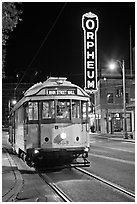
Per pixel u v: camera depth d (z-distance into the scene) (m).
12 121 25.27
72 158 15.13
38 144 14.00
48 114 14.12
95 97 60.41
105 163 16.81
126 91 57.03
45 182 11.53
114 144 32.53
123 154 21.89
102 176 12.62
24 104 15.23
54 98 14.14
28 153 14.78
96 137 46.81
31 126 14.25
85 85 47.53
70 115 14.21
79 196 9.07
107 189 10.07
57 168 14.90
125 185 10.65
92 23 47.81
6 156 20.59
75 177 12.61
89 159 18.80
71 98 14.27
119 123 56.78
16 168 14.63
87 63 47.66
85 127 14.55
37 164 15.84
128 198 8.77
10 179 11.70
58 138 13.96
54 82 14.56
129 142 35.66
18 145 19.20
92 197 8.92
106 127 56.62
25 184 11.16
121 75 57.81
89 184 11.01
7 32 8.40
